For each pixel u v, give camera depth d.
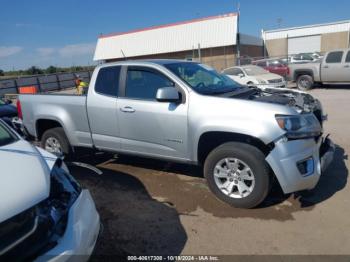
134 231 3.57
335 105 10.77
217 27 31.47
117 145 4.92
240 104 3.84
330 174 4.83
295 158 3.60
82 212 2.61
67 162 5.62
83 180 5.11
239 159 3.84
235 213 3.86
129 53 36.16
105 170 5.49
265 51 41.19
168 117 4.29
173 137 4.32
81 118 5.20
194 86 4.32
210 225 3.63
